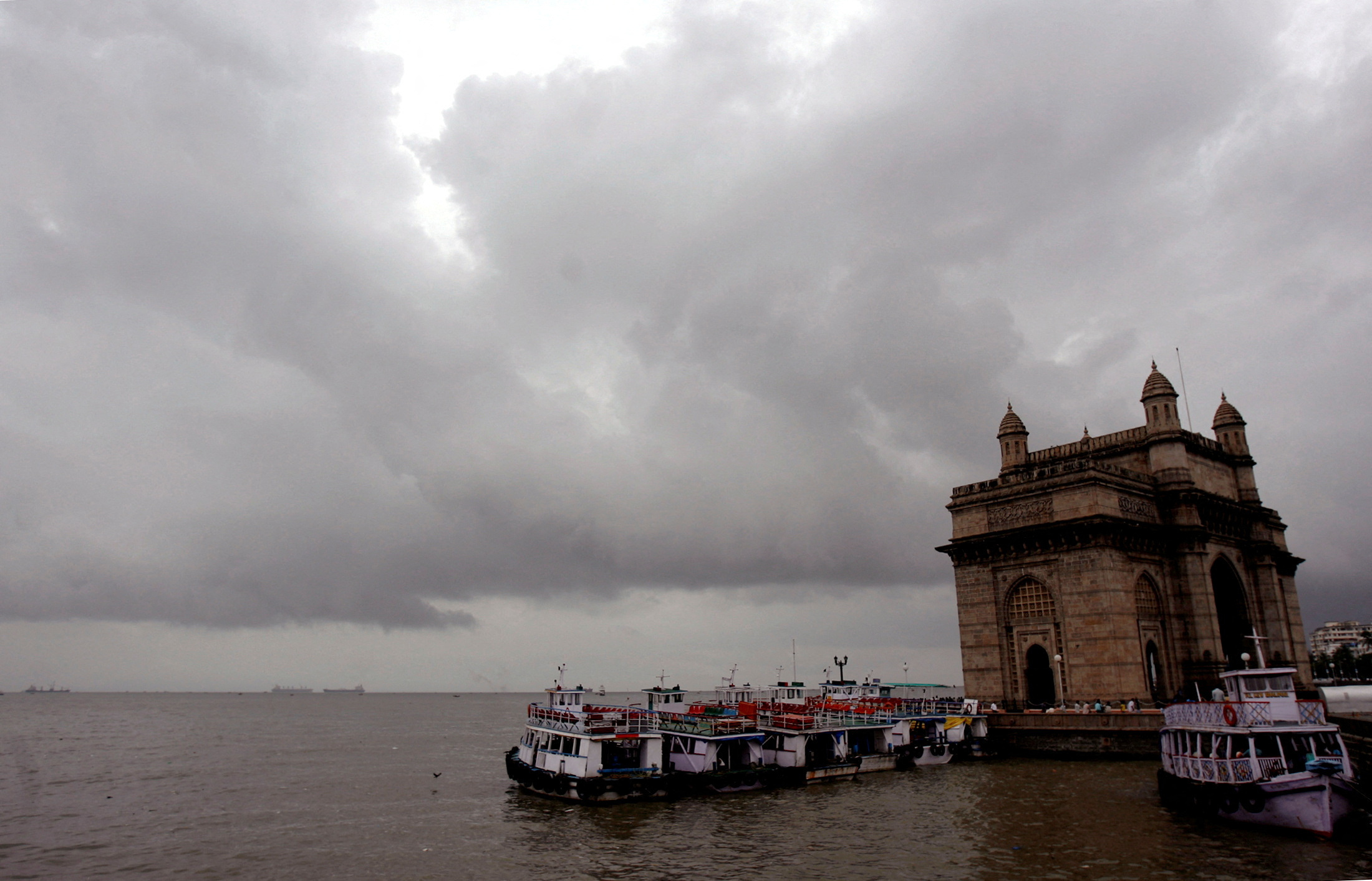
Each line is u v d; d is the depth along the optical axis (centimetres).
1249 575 8494
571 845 4072
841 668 8594
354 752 10619
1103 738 6294
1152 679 7094
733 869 3562
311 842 4534
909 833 4112
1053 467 7275
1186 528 7481
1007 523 7544
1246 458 8881
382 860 4038
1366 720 5272
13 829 5066
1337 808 3578
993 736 6869
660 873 3544
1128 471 7406
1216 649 7300
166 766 8844
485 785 6869
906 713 6994
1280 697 3938
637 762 5375
